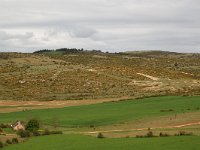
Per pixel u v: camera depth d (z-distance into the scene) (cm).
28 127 8369
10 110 11575
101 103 11994
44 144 6400
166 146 5503
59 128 8562
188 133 6756
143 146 5628
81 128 8412
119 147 5694
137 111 9869
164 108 10044
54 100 13612
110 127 8262
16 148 6225
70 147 5959
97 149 5666
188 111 9312
